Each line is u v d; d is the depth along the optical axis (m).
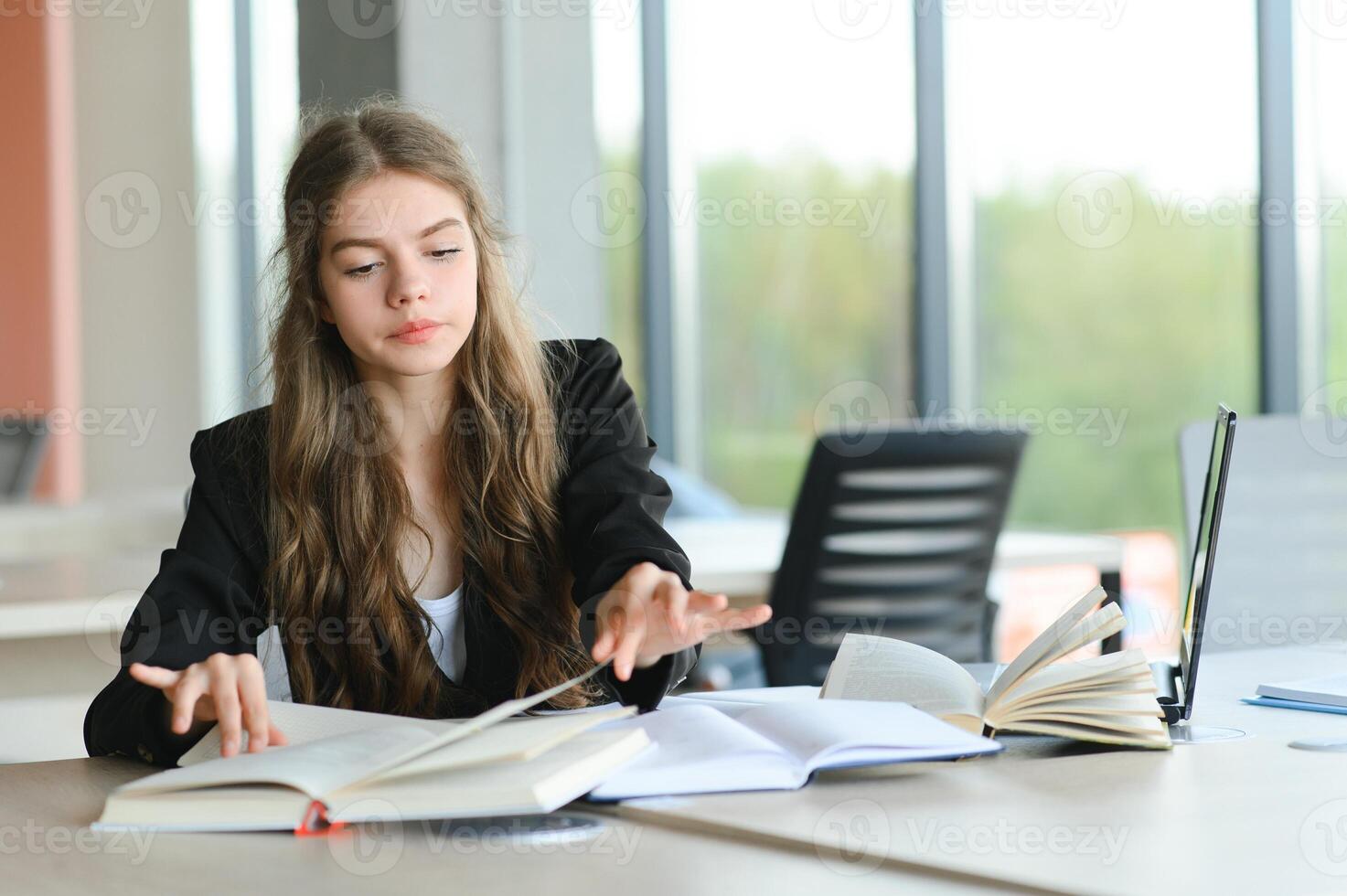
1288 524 2.35
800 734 1.18
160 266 6.67
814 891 0.86
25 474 4.40
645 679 1.35
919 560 2.79
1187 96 3.83
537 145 4.60
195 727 1.30
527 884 0.88
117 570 2.60
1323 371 3.57
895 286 4.59
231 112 6.66
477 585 1.63
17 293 6.67
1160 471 3.94
